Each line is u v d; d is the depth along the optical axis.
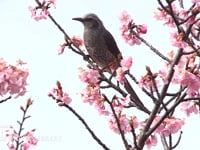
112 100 10.62
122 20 13.31
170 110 9.99
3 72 10.43
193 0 10.90
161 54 11.57
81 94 11.02
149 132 10.14
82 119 9.96
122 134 9.65
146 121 10.67
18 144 10.51
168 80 9.98
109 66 12.35
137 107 11.34
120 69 10.70
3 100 10.41
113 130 10.66
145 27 13.15
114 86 11.45
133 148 9.83
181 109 11.18
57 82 10.47
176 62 10.34
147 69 9.99
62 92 10.44
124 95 11.51
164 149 10.80
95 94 10.99
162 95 9.99
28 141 10.56
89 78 11.24
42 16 13.97
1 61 10.61
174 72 9.76
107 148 9.93
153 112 10.23
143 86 10.15
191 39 11.70
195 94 10.03
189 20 10.94
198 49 10.31
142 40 12.76
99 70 12.25
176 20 10.59
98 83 11.31
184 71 9.57
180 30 10.66
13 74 10.45
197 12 10.86
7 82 10.39
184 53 10.26
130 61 10.66
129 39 13.23
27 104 10.51
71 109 10.07
